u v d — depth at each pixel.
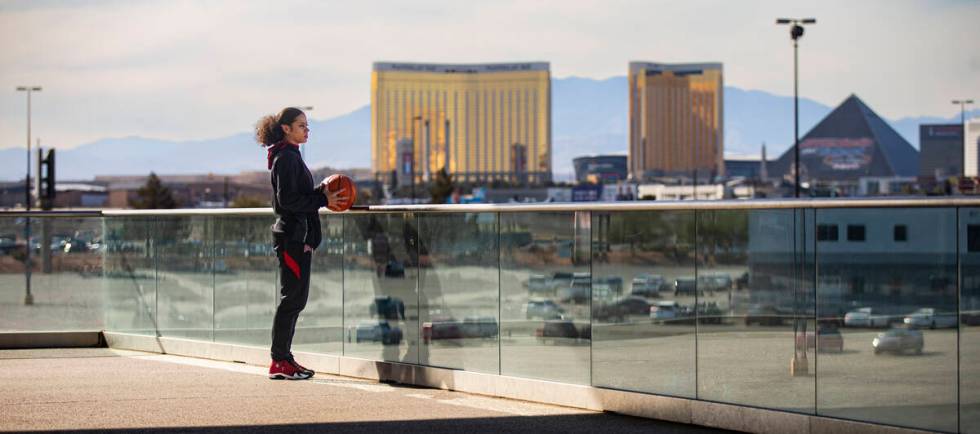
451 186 118.38
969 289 7.01
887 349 7.36
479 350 9.66
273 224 11.09
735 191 181.25
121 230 12.87
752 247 7.97
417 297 10.10
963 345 7.05
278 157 10.08
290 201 10.03
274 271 11.12
